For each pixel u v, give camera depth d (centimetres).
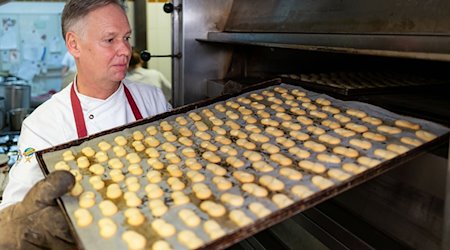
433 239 91
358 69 203
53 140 135
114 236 83
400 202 99
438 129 99
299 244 127
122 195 98
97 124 140
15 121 300
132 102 154
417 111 117
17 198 124
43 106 143
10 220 92
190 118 138
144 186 101
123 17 129
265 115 132
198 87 211
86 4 123
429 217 91
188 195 94
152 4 375
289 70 201
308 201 79
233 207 87
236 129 126
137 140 125
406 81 155
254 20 183
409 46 92
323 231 115
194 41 204
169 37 390
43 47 422
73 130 138
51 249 95
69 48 131
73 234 82
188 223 84
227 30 203
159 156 115
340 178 90
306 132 116
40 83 431
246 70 213
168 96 336
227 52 210
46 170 106
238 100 147
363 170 90
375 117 116
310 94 144
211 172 103
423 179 90
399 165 90
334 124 117
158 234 82
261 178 96
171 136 126
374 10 121
